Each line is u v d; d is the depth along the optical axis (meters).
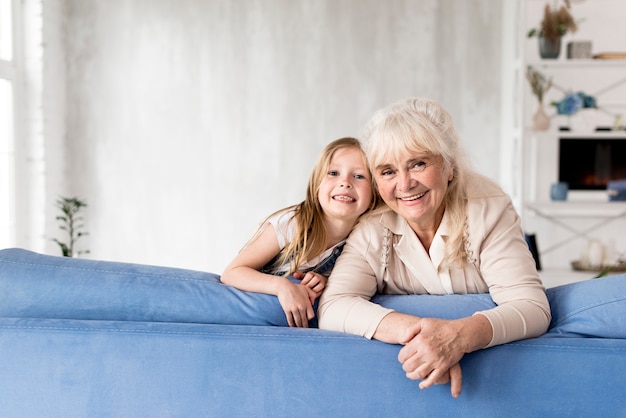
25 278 1.53
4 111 4.60
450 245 1.67
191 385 1.40
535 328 1.45
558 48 4.68
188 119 5.27
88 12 5.22
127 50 5.24
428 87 5.19
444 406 1.38
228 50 5.22
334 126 5.23
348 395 1.39
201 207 5.31
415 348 1.35
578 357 1.37
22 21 4.80
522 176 4.55
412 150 1.57
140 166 5.30
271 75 5.22
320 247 1.82
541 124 4.68
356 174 1.77
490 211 1.69
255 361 1.40
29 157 4.82
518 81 4.60
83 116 5.27
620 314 1.44
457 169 1.70
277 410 1.40
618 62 4.60
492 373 1.38
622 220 5.06
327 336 1.42
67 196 5.29
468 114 5.19
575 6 5.01
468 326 1.38
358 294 1.65
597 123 4.81
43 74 4.83
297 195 5.27
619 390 1.36
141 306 1.52
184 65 5.23
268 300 1.56
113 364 1.41
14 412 1.42
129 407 1.41
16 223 4.71
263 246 1.84
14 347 1.42
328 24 5.18
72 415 1.42
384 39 5.17
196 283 1.57
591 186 5.02
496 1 5.12
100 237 5.34
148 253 5.34
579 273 4.66
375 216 1.78
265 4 5.19
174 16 5.22
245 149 5.27
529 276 1.60
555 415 1.37
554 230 5.10
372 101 5.21
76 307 1.52
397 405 1.39
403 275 1.75
